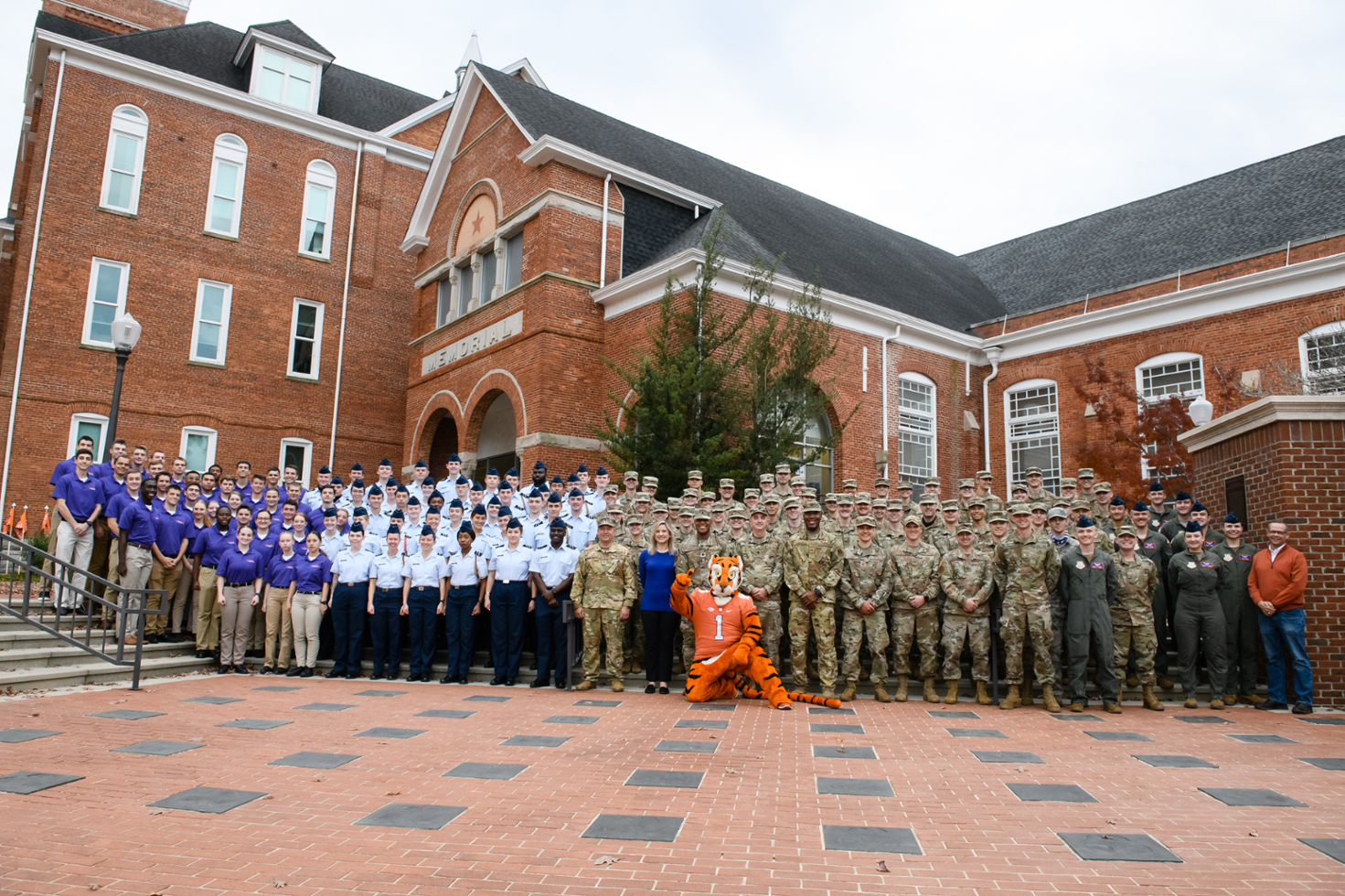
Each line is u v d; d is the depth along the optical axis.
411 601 11.38
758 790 5.63
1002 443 23.78
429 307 24.75
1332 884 4.03
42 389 21.95
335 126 27.16
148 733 7.19
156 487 12.37
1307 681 9.29
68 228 22.69
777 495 11.41
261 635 12.52
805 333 15.03
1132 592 9.78
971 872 4.18
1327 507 10.19
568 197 19.75
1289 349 18.72
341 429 26.55
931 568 9.81
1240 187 24.55
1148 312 21.09
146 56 24.81
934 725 8.19
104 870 4.07
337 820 4.91
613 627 10.24
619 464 15.06
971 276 30.03
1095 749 7.11
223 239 25.05
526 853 4.39
